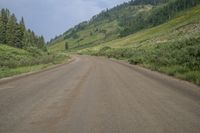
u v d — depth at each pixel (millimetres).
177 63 25594
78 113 8422
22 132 6492
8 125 7125
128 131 6449
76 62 50375
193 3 198000
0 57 59031
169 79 18219
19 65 39844
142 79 18703
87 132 6438
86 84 16203
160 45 57062
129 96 11539
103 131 6488
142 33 179125
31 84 16859
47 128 6809
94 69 29906
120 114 8211
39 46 156000
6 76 24172
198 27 74375
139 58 39812
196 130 6488
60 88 14562
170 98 10914
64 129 6703
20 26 110312
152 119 7555
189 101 10234
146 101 10305
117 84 16016
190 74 17547
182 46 35500
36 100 10875
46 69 32594
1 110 9016
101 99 10883
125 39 187625
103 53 99688
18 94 12641
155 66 27281
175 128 6660
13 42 107562
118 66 34938
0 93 13086
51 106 9578
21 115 8250
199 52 24172
